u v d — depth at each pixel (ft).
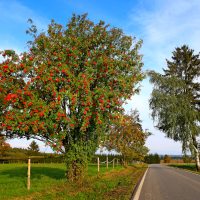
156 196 23.89
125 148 76.95
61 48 34.30
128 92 35.68
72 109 30.27
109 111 33.55
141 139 83.35
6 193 24.88
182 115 80.48
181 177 48.16
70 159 34.01
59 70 29.73
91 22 38.22
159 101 85.76
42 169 76.54
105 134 36.78
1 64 26.73
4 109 25.96
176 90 90.07
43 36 32.91
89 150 35.29
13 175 51.93
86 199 21.80
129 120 80.38
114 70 34.01
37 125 26.76
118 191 26.71
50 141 30.37
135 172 65.72
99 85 34.14
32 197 23.18
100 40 37.45
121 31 38.55
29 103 25.84
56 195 23.66
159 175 54.24
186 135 79.71
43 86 29.53
